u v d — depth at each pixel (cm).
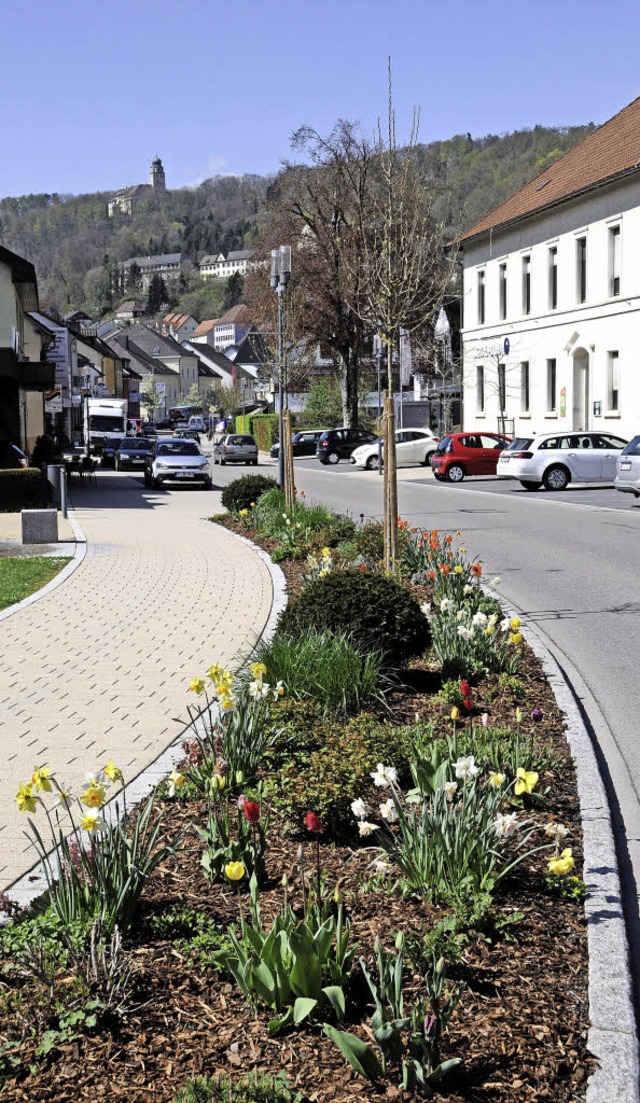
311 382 7112
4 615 1245
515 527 2153
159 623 1184
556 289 4306
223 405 13038
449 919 438
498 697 809
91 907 436
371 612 885
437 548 1380
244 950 396
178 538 2102
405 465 4869
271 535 1992
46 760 696
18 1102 337
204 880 494
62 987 392
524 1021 380
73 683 905
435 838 476
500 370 4734
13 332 3591
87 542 2031
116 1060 358
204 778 600
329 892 472
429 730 695
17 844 559
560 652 1032
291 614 922
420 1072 338
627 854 561
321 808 536
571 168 4481
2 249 3516
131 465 5159
